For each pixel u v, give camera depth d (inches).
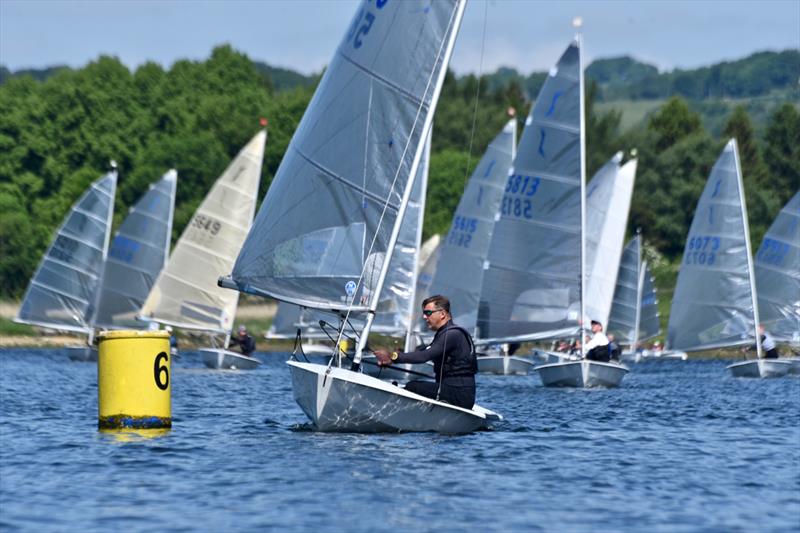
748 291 6707.7
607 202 7628.0
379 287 2748.5
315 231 2812.5
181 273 6889.8
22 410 3284.9
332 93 2847.0
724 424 3095.5
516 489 1950.1
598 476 2091.5
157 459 2212.1
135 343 2704.2
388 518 1710.1
